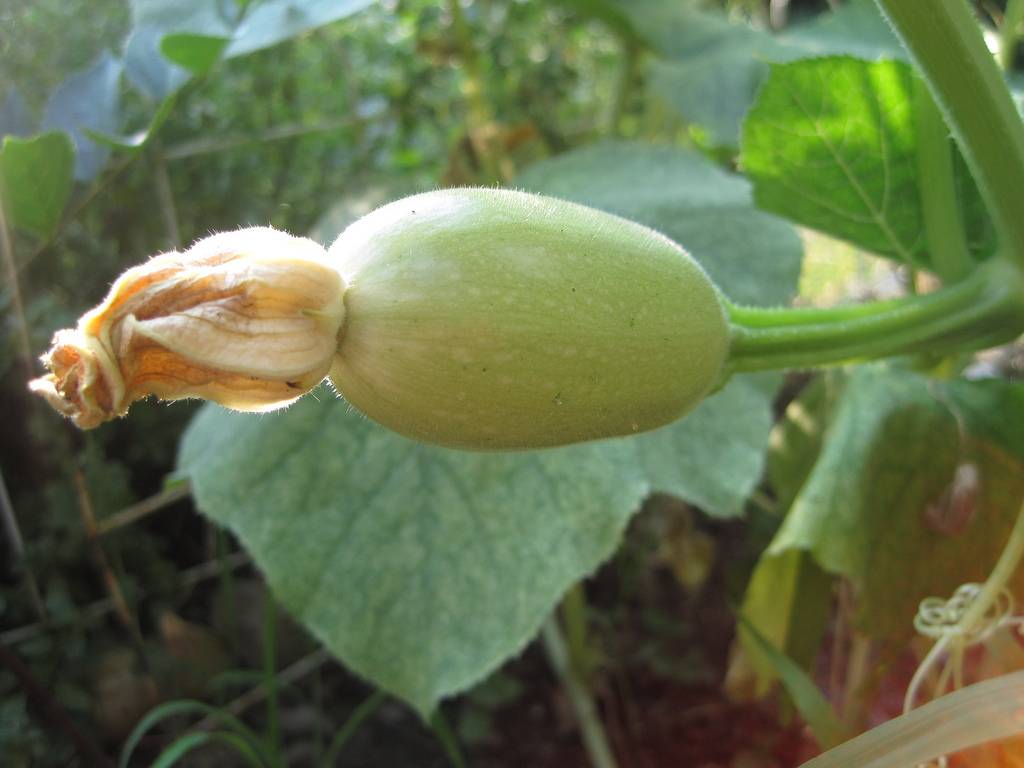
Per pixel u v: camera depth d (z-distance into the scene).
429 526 0.35
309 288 0.20
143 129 0.52
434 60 0.62
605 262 0.21
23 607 0.45
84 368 0.19
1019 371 0.59
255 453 0.38
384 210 0.21
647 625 0.57
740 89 0.53
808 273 0.78
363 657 0.33
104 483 0.48
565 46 0.74
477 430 0.21
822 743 0.30
